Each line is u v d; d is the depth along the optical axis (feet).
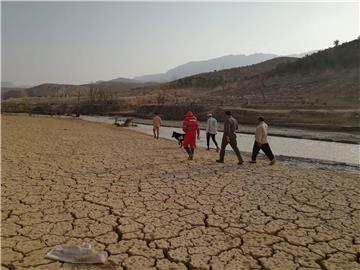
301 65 280.51
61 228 15.79
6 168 29.78
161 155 40.22
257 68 413.39
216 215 17.92
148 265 12.32
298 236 15.15
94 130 84.48
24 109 279.69
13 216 17.34
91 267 12.05
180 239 14.70
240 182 25.79
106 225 16.28
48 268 11.86
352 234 15.42
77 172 28.73
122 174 28.25
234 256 13.08
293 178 27.58
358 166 38.01
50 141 53.72
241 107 158.71
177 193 22.30
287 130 96.07
